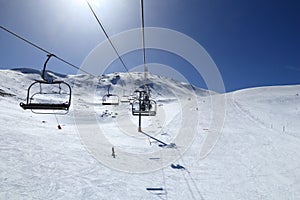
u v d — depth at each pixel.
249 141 24.11
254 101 53.09
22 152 15.20
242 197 11.42
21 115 38.62
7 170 11.63
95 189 11.15
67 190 10.55
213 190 12.18
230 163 17.23
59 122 41.91
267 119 36.47
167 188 12.20
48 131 27.09
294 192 12.12
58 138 23.06
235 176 14.44
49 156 15.43
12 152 14.79
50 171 12.60
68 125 38.75
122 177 13.44
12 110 43.44
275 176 14.45
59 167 13.52
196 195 11.45
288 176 14.45
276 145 22.38
